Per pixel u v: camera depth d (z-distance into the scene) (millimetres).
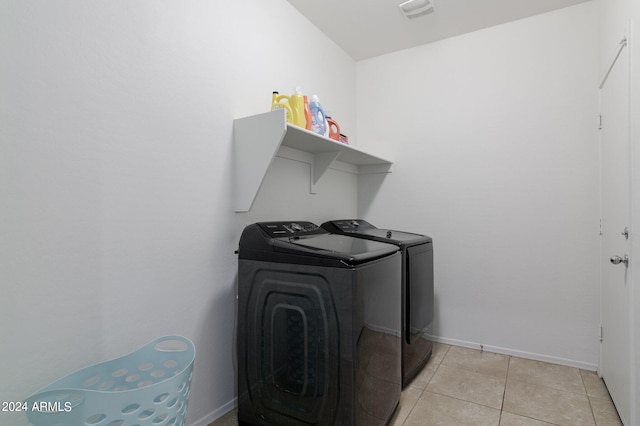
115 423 938
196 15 1593
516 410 1760
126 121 1301
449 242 2717
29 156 1037
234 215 1792
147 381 1296
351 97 3068
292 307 1442
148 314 1379
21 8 1018
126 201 1303
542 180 2385
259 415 1538
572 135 2293
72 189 1141
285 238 1606
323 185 2615
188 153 1549
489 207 2564
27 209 1034
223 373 1717
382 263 1532
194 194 1578
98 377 1184
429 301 2346
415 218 2863
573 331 2287
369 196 3074
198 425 1580
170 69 1470
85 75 1174
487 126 2574
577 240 2277
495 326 2541
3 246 987
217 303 1690
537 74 2406
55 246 1099
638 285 1426
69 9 1131
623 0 1660
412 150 2883
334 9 2332
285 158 2184
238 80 1831
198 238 1598
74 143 1145
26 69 1028
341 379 1309
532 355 2410
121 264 1286
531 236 2420
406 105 2918
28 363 1034
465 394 1920
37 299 1056
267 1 2059
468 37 2652
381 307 1520
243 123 1760
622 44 1651
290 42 2256
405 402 1834
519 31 2469
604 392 1939
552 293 2354
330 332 1335
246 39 1892
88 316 1183
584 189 2256
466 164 2652
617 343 1762
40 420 896
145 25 1369
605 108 2043
